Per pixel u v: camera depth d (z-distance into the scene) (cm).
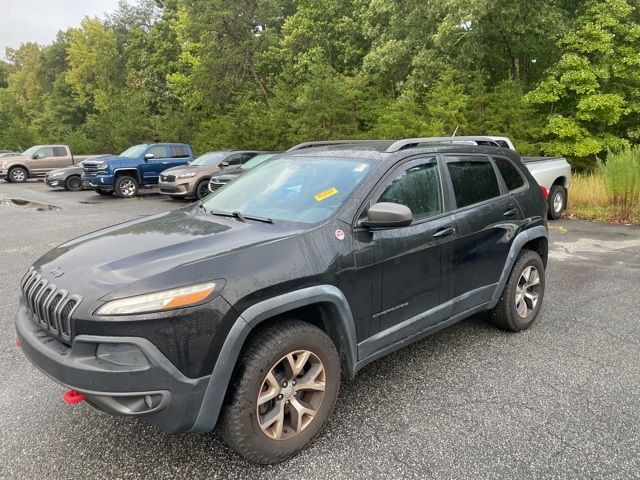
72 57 4778
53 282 252
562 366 374
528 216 436
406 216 281
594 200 1177
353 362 296
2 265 713
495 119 1666
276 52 2909
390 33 2053
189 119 3002
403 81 2128
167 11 3725
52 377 235
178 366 224
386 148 353
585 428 291
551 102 1703
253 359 245
